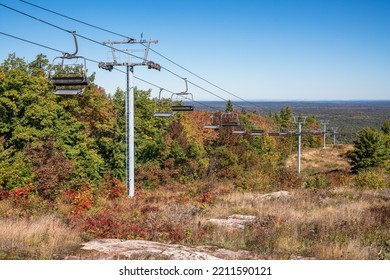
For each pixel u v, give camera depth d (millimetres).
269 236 14250
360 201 24625
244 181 36750
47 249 10734
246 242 13852
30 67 37125
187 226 15414
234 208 22328
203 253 11500
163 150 47438
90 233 13875
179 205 22844
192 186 40781
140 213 18734
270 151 79750
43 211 18422
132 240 13117
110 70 24016
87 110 40312
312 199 25719
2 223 13766
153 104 52156
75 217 16234
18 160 26109
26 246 10992
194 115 75125
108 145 42438
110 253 10758
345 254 11742
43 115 33438
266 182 36469
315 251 12344
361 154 64938
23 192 20391
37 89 33844
